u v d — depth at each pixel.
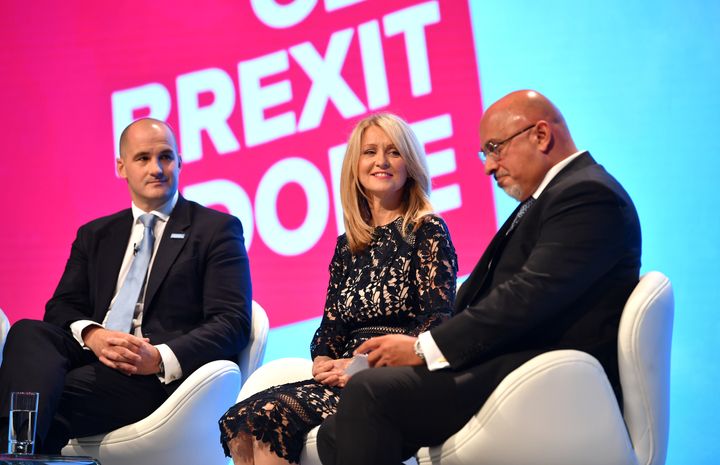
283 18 10.42
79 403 6.75
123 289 7.45
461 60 9.91
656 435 4.98
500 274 5.34
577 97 9.55
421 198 6.82
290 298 10.13
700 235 9.11
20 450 5.58
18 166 10.81
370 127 6.90
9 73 10.91
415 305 6.43
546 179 5.41
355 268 6.79
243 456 5.85
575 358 4.81
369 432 4.93
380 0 10.16
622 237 5.04
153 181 7.68
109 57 10.78
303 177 10.23
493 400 4.87
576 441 4.81
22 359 6.63
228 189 10.41
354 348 6.45
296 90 10.33
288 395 5.94
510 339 5.01
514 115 5.48
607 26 9.51
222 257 7.50
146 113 10.68
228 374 6.70
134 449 6.62
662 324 4.98
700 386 8.97
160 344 7.09
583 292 5.02
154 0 10.74
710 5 9.24
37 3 10.94
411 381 4.98
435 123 9.91
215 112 10.52
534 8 9.72
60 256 10.65
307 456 5.79
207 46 10.60
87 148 10.73
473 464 4.95
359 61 10.17
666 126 9.29
